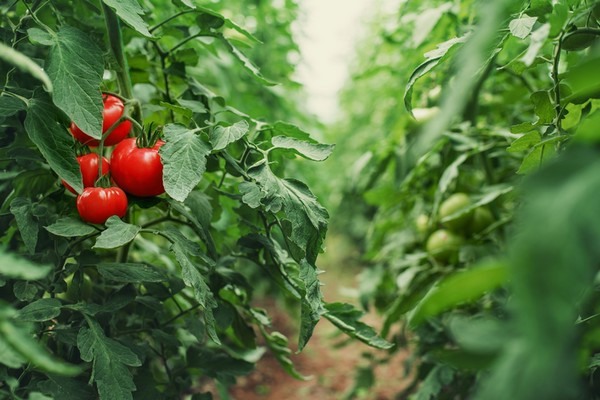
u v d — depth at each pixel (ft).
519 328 1.22
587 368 2.64
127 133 3.64
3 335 1.97
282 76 9.82
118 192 3.19
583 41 3.18
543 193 1.27
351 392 7.63
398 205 7.24
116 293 3.57
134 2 3.14
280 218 3.58
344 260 21.57
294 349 12.74
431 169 6.73
